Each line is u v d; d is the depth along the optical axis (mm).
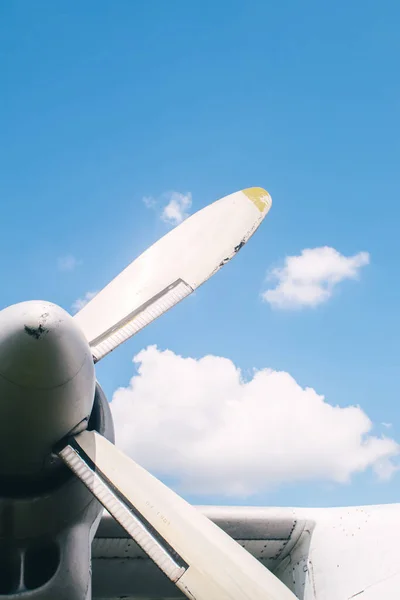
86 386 4539
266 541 7156
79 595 4809
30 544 4859
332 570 6703
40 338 4125
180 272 6234
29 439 4539
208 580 4496
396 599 6020
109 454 4824
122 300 5957
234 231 6609
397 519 6594
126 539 6727
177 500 4797
